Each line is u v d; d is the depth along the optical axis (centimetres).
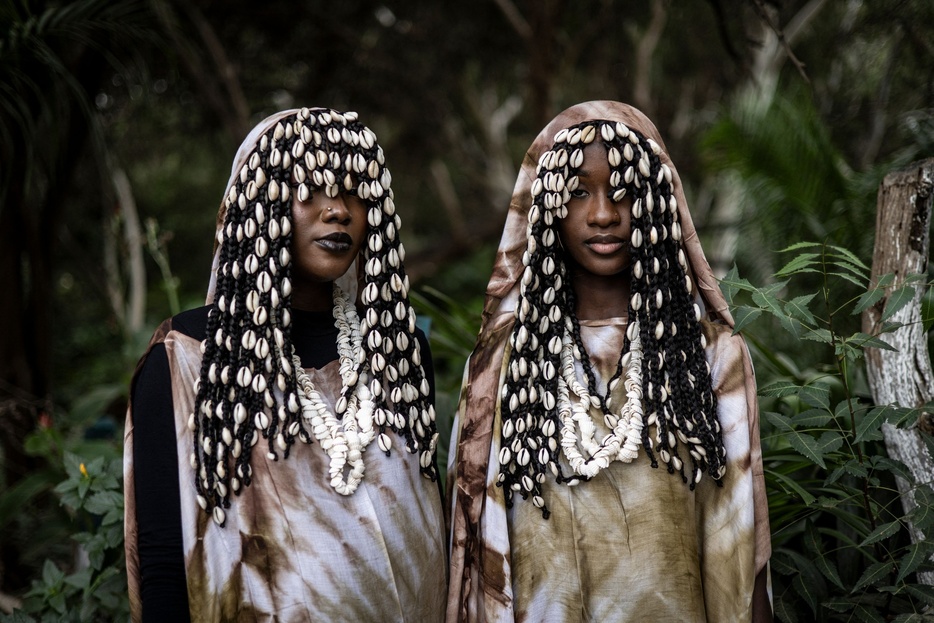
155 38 342
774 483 205
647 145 162
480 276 1134
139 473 151
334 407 158
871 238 363
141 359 156
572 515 162
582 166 160
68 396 768
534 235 166
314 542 149
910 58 421
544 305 169
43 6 324
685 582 160
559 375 168
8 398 365
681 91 934
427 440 167
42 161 380
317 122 155
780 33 278
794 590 202
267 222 152
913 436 198
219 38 623
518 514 167
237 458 149
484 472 172
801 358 353
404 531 157
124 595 226
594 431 164
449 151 985
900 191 203
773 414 187
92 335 881
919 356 200
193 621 146
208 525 148
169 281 354
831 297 340
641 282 164
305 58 678
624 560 159
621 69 804
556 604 161
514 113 1044
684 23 714
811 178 405
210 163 930
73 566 300
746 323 168
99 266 736
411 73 754
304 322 163
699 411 163
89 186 589
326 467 152
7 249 372
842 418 208
